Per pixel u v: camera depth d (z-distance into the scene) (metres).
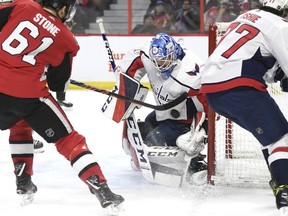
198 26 14.21
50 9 4.98
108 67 13.45
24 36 4.89
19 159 5.33
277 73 5.16
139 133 5.87
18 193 5.33
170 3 14.20
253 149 6.68
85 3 14.38
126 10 14.38
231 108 4.94
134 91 5.94
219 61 5.02
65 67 5.01
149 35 13.56
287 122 4.98
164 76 5.92
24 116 5.04
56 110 5.05
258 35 4.94
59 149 5.10
